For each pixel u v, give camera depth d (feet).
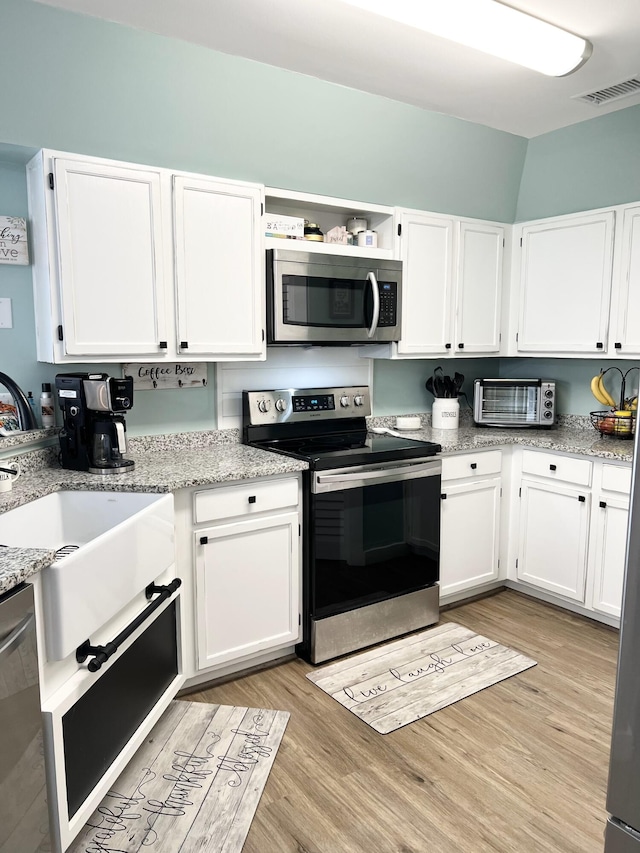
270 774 6.43
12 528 6.09
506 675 8.35
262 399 9.67
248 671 8.49
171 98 7.50
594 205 10.74
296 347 10.42
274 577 8.30
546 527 10.47
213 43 7.23
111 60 6.86
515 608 10.62
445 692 7.95
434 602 9.90
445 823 5.75
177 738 6.98
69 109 7.03
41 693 4.52
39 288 7.74
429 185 10.52
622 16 6.92
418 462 9.43
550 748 6.84
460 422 12.85
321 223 10.50
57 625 4.56
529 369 12.90
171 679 7.25
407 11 6.38
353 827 5.71
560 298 11.14
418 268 10.65
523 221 11.96
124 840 5.55
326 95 8.41
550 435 11.08
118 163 7.54
